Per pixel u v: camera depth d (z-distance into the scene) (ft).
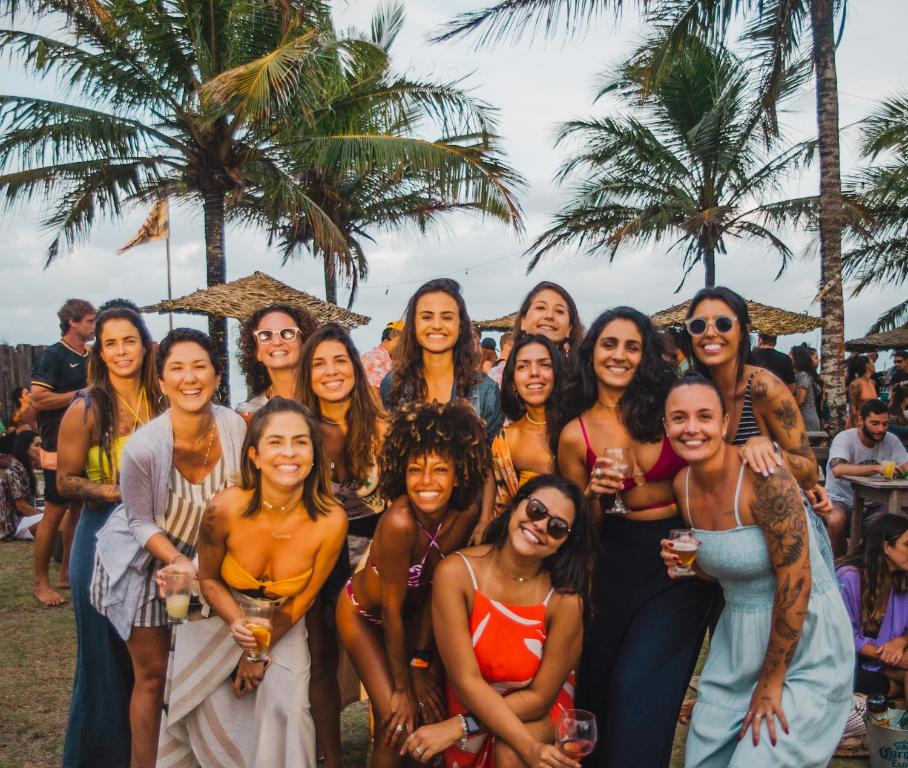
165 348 12.14
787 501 10.38
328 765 12.90
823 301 37.24
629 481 12.13
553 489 10.68
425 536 11.48
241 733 11.49
